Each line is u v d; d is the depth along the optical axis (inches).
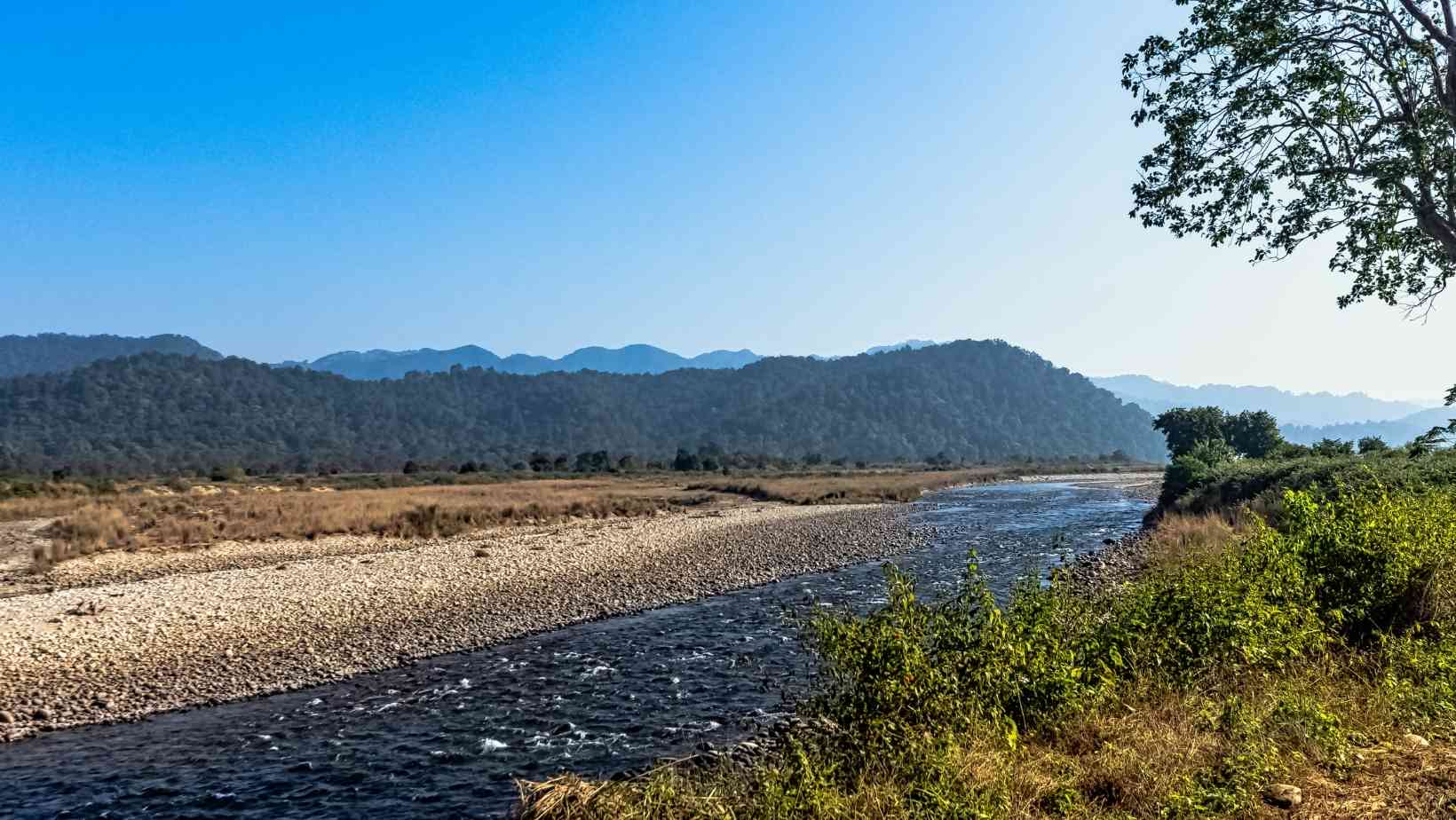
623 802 240.4
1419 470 714.2
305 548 1197.7
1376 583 335.0
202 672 577.9
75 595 810.8
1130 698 264.4
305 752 443.5
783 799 219.6
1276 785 204.4
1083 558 985.5
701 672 580.1
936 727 240.2
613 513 1863.9
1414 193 430.6
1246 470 1318.9
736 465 5674.2
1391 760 215.8
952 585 888.3
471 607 799.7
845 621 291.3
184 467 6515.8
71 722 486.0
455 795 387.2
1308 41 429.7
